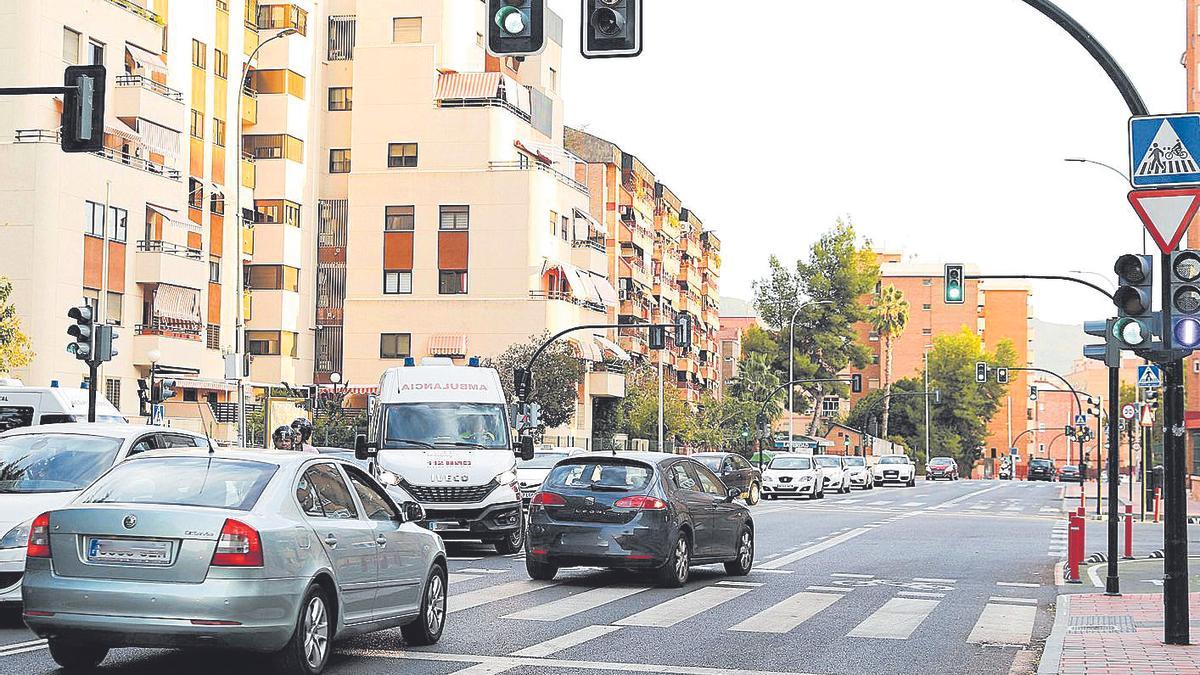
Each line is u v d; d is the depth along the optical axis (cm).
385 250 6681
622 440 6812
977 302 16088
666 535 1850
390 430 2481
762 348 10881
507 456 2469
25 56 4469
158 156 5212
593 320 7288
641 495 1864
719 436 8825
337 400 6209
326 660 1087
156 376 4819
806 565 2300
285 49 6431
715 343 11962
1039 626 1538
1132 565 2398
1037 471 11288
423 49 6731
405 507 1280
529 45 1213
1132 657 1253
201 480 1068
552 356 6331
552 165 7319
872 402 13538
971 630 1491
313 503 1108
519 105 6962
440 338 6581
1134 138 1298
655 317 9225
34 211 4431
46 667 1112
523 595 1730
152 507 1019
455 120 6681
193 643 995
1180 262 1290
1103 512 4641
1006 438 16712
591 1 1212
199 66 5716
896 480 8006
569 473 1927
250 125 6431
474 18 7188
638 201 8694
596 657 1231
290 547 1038
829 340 10569
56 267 4469
